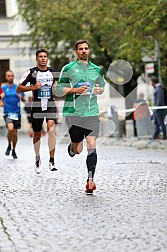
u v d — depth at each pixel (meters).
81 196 14.74
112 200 14.10
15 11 57.22
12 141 24.61
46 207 13.50
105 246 9.97
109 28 41.41
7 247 10.15
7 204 14.05
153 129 31.91
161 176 17.98
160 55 34.97
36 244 10.26
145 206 13.29
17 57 57.81
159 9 31.44
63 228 11.39
